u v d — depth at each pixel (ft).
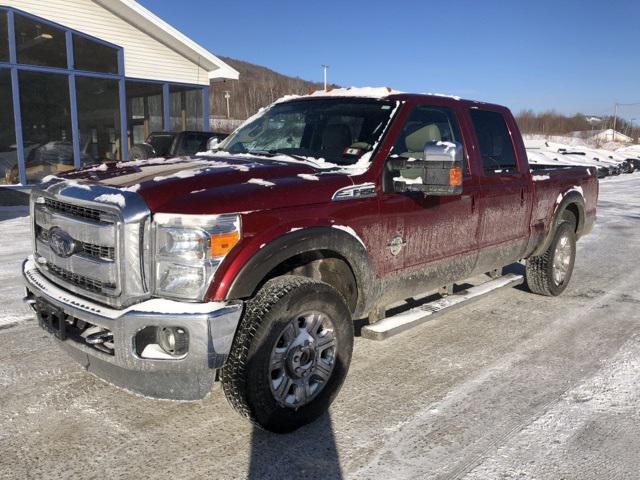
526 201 17.01
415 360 13.92
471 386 12.48
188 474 9.05
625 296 20.27
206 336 8.85
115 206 9.07
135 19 51.67
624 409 11.50
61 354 13.66
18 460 9.32
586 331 16.33
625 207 50.80
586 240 32.58
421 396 11.96
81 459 9.39
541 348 14.90
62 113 48.47
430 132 13.71
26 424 10.44
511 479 9.07
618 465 9.50
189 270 9.09
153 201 9.25
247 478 8.98
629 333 16.21
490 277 19.61
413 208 12.78
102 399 11.48
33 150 46.68
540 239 18.22
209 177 10.25
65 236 10.07
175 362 9.00
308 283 10.15
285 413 10.03
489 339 15.53
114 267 9.25
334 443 10.06
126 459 9.42
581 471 9.31
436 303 14.52
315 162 12.26
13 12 43.80
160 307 8.98
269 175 10.87
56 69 47.32
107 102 51.85
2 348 13.96
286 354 9.99
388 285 12.63
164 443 9.93
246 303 9.82
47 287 10.57
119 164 12.19
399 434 10.38
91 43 50.01
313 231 10.36
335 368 10.84
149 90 55.98
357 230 11.44
